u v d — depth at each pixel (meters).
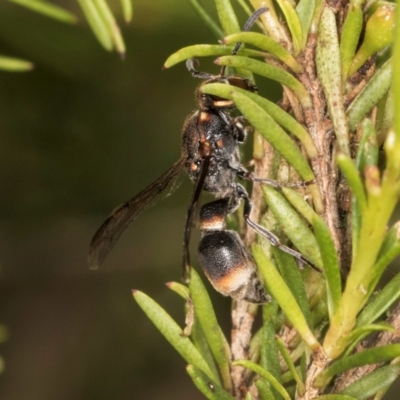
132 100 0.13
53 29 0.12
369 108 0.10
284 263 0.10
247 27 0.11
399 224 0.10
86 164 0.13
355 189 0.09
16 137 0.13
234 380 0.11
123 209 0.12
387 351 0.09
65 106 0.13
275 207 0.10
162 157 0.13
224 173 0.12
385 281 0.13
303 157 0.10
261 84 0.13
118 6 0.12
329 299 0.10
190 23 0.12
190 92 0.13
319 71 0.10
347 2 0.10
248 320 0.11
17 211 0.13
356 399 0.10
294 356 0.11
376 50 0.10
